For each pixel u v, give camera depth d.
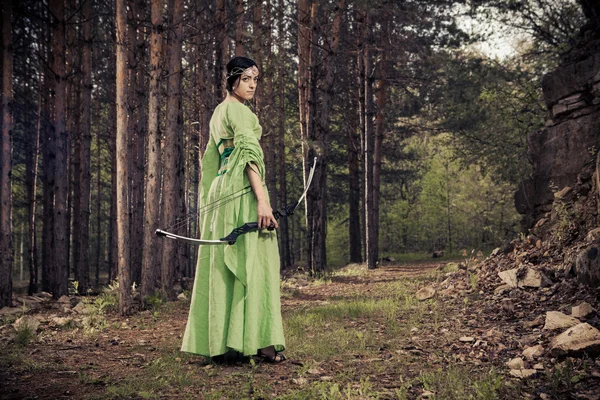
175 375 3.43
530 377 3.11
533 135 9.30
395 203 32.69
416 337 4.53
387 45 17.56
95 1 15.85
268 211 3.62
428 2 16.44
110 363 3.88
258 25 14.60
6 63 10.38
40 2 13.95
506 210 28.12
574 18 15.49
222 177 3.77
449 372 3.23
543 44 16.70
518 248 7.96
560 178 8.60
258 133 3.86
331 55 14.02
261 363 3.69
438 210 30.84
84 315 6.84
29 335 4.89
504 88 17.47
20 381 3.36
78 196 17.66
